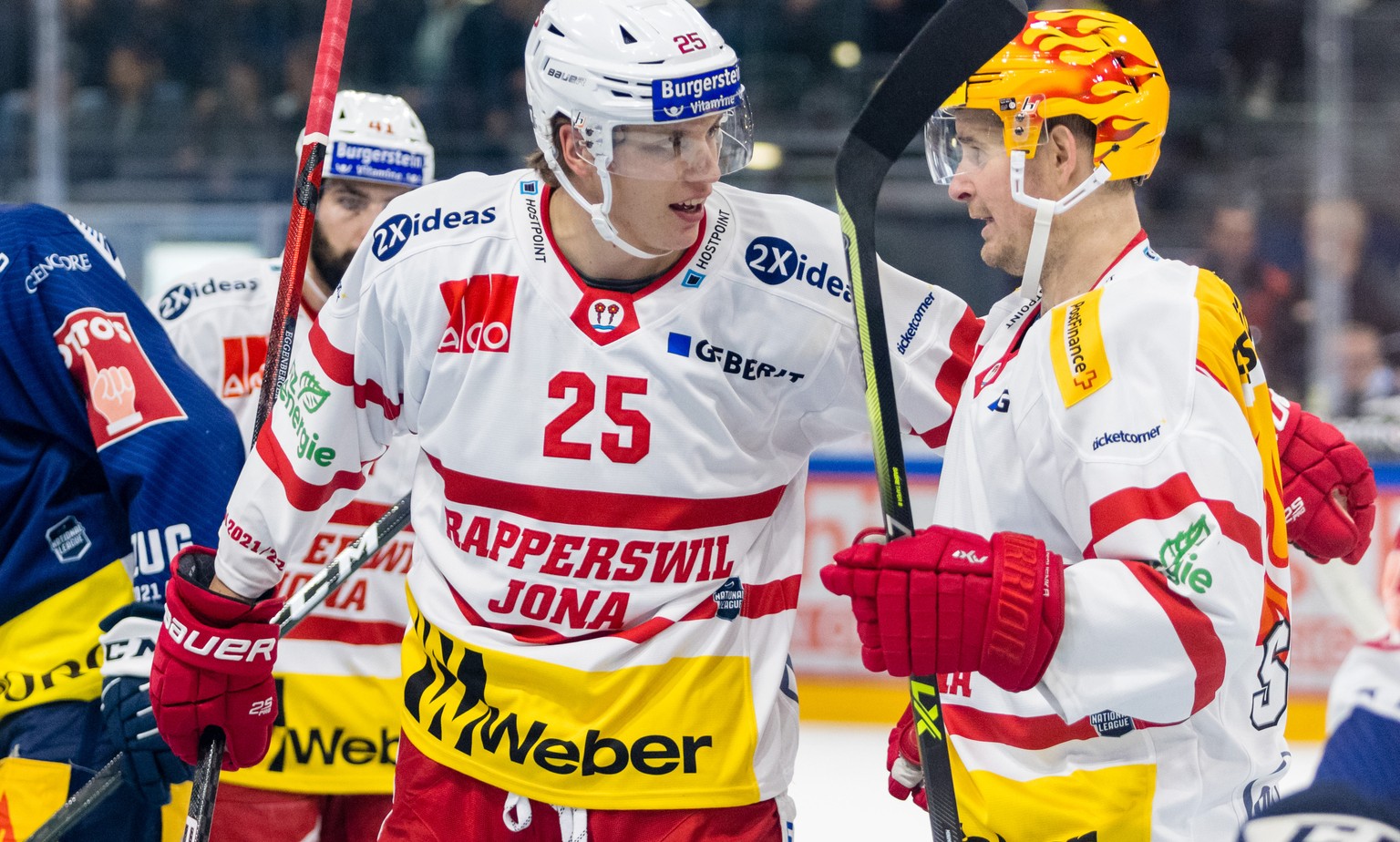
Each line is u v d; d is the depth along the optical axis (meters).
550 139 4.95
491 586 5.23
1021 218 4.59
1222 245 18.12
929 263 17.53
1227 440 4.05
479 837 5.32
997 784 4.54
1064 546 4.48
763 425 5.29
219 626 5.41
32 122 19.34
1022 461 4.45
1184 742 4.36
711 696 5.19
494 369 5.15
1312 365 17.70
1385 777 3.23
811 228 5.21
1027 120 4.45
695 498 5.15
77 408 5.96
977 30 4.27
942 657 4.16
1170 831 4.33
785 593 5.43
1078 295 4.57
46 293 5.81
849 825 11.21
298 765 7.03
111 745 5.71
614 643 5.13
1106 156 4.46
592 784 5.11
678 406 5.12
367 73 21.03
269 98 21.23
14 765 5.92
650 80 4.68
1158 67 4.54
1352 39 18.50
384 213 5.35
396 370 5.39
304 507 5.48
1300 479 5.55
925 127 4.84
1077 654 4.05
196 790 5.48
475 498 5.26
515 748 5.16
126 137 19.89
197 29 21.27
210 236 16.25
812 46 20.25
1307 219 18.28
